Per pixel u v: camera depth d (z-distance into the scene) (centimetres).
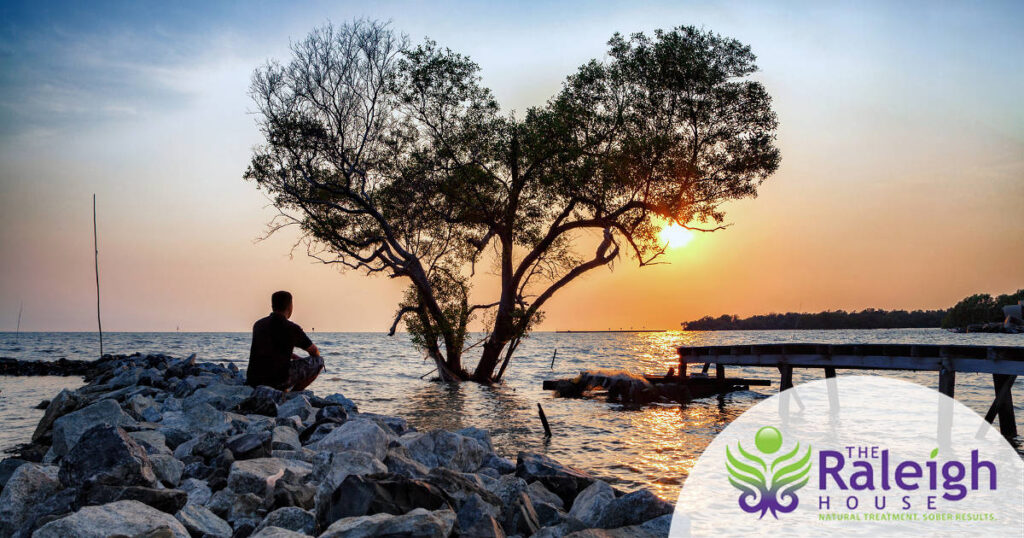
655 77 2248
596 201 2297
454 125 2397
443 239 2508
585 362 4716
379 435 686
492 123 2334
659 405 1847
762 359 1916
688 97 2283
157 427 869
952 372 1345
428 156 2370
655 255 2436
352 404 1305
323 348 7244
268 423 895
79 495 499
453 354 2519
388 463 654
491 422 1380
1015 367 1228
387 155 2395
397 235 2464
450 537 450
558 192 2288
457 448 745
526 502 546
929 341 8512
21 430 1123
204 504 569
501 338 2484
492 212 2400
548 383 2250
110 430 560
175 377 1648
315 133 2219
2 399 1700
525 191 2406
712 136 2361
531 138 2191
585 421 1434
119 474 523
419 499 497
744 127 2361
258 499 562
